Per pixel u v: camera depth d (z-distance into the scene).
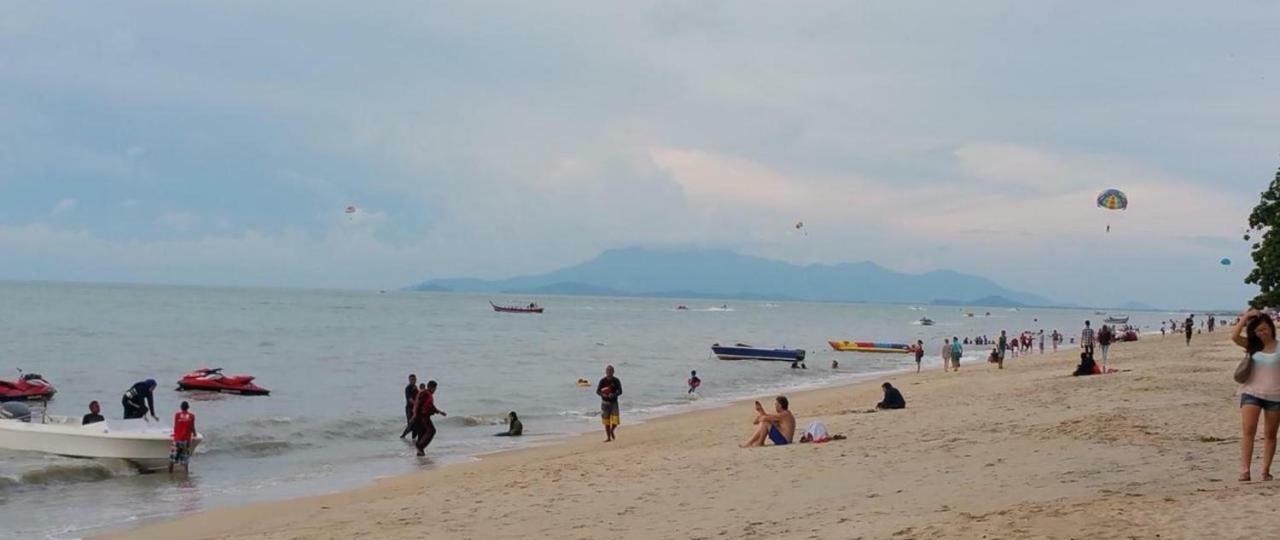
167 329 85.69
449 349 69.94
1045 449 14.72
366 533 12.62
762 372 54.66
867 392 34.44
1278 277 31.92
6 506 16.56
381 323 112.00
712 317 182.88
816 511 11.43
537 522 12.48
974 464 13.86
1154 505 9.44
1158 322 194.62
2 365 49.56
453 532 12.23
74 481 19.25
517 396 38.75
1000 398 25.31
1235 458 12.75
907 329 140.50
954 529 9.27
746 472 14.98
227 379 38.88
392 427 28.12
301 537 12.66
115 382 42.66
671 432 24.22
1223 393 22.88
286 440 25.12
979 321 192.88
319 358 58.91
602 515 12.55
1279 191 32.28
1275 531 8.20
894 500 11.63
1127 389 24.47
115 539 13.83
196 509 16.28
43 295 181.75
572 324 126.94
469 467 20.03
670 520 11.82
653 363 60.06
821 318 198.62
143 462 20.81
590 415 32.28
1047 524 9.00
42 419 23.80
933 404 25.52
